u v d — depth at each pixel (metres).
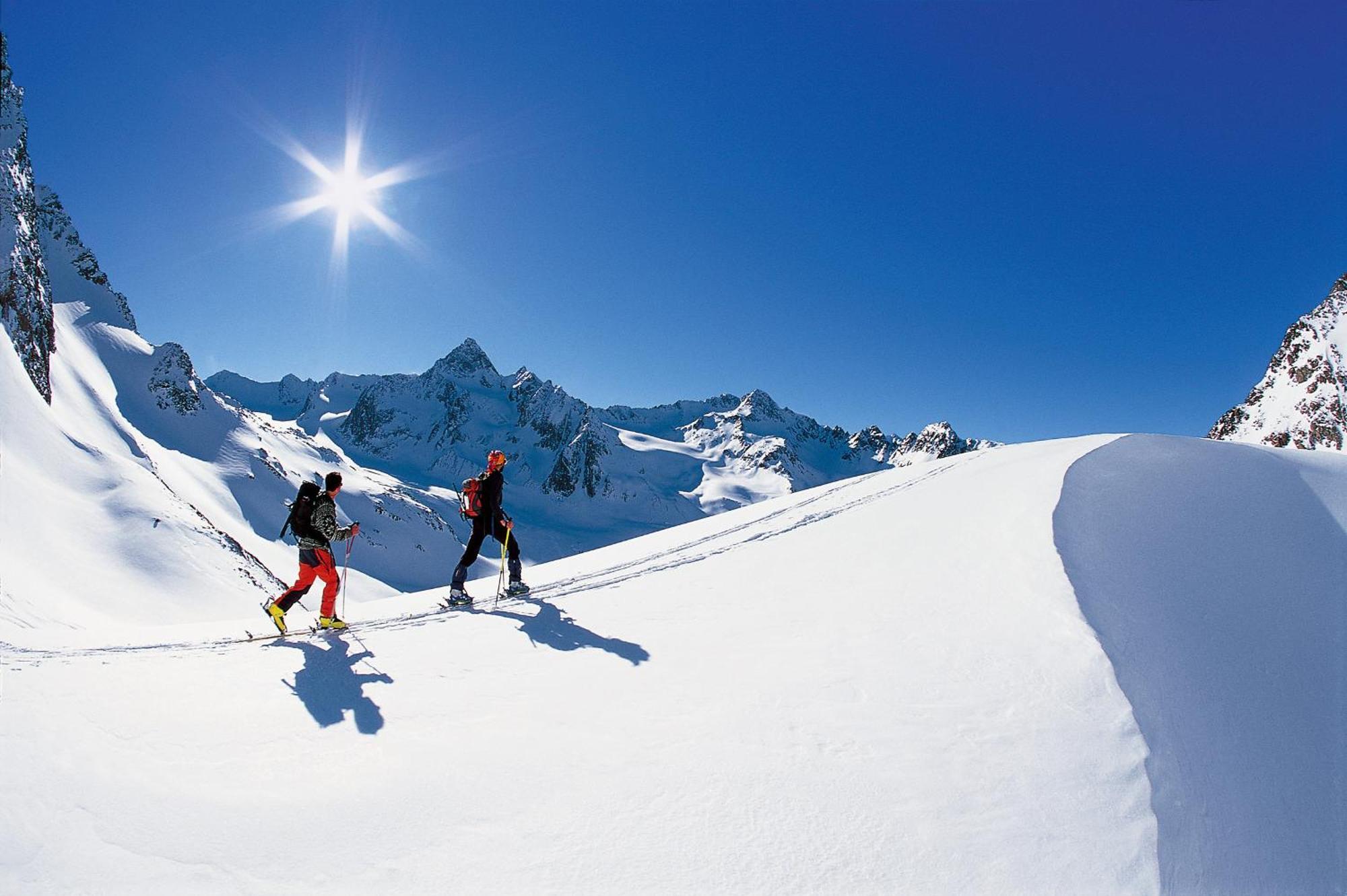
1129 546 7.89
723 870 3.46
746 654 6.30
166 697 5.44
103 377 151.50
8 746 4.38
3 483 46.53
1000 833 3.74
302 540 7.82
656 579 9.82
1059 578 6.88
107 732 4.77
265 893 3.30
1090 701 4.94
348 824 3.84
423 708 5.27
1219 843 3.86
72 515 53.44
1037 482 11.05
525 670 6.06
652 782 4.20
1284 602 6.99
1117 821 3.83
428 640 7.03
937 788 4.10
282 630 7.70
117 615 41.91
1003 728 4.71
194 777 4.29
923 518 11.45
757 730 4.80
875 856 3.56
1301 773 4.69
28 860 3.45
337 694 5.55
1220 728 4.93
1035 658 5.60
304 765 4.46
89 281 178.62
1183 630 6.16
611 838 3.69
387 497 175.75
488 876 3.41
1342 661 6.15
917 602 7.27
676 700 5.33
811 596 8.05
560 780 4.24
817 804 3.97
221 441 157.12
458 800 4.05
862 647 6.25
